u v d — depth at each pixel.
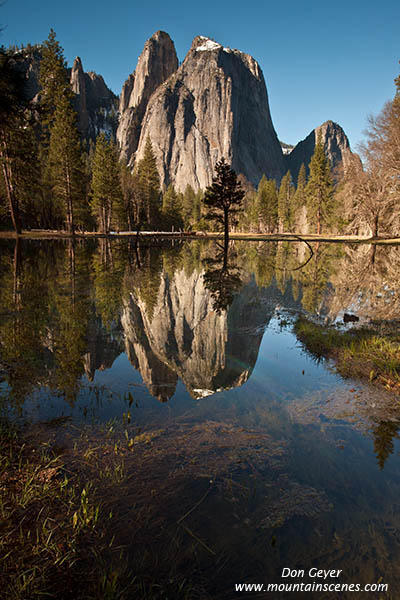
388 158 29.55
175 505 2.03
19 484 2.20
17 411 3.17
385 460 2.54
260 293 10.19
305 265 18.27
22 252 19.66
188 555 1.70
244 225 87.62
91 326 6.13
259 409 3.32
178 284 11.44
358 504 2.09
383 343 5.30
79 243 30.25
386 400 3.53
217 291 10.39
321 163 58.66
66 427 2.90
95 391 3.63
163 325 6.46
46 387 3.71
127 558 1.68
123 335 5.70
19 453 2.52
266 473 2.36
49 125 41.38
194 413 3.20
